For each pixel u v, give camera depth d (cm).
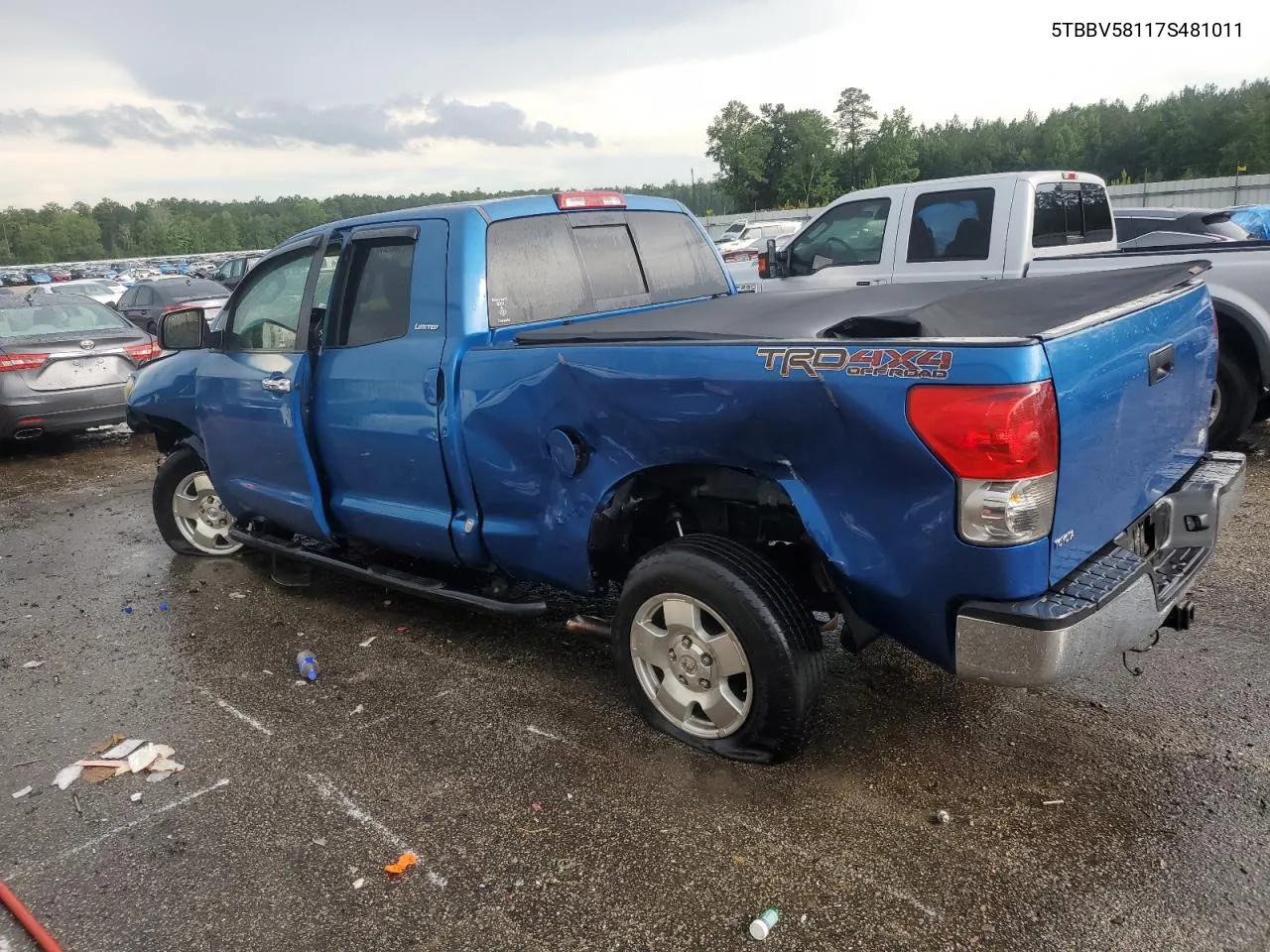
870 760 322
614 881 270
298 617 490
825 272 789
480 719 368
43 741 375
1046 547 251
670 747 338
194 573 570
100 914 270
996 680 257
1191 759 310
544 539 357
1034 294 334
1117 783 300
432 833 297
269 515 492
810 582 336
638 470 320
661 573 315
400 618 479
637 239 446
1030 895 253
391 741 356
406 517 408
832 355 262
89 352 941
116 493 803
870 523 271
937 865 268
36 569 603
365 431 410
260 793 326
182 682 421
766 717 303
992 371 237
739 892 262
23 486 850
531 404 342
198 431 532
